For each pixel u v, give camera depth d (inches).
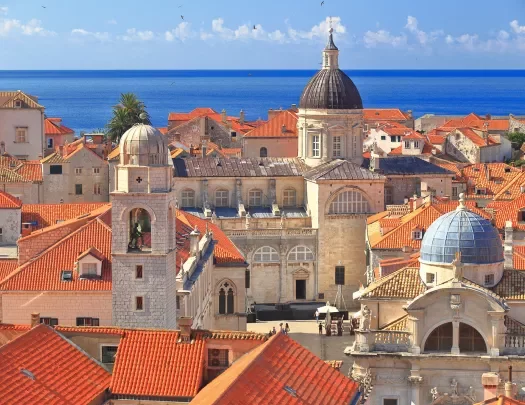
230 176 7593.5
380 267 5580.7
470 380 4350.4
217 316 5787.4
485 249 4547.2
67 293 4365.2
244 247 7204.7
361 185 7342.5
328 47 7829.7
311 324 6663.4
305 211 7623.0
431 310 4367.6
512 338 4355.3
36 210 6259.8
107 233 4586.6
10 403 2915.8
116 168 4067.4
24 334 3314.5
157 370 3319.4
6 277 4473.4
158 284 4060.0
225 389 2886.3
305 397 3075.8
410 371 4360.2
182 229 5708.7
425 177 7854.3
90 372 3316.9
